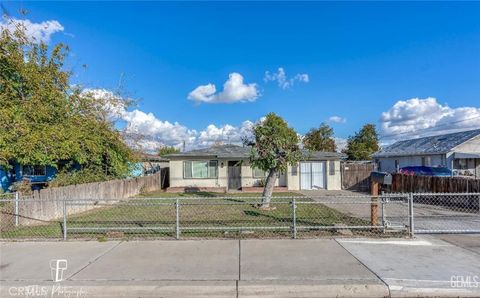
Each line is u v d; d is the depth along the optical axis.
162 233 8.42
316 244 7.17
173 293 4.96
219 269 5.66
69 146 14.16
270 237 7.80
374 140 55.25
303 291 4.95
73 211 13.10
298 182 24.91
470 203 13.98
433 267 5.71
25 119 13.22
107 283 5.11
